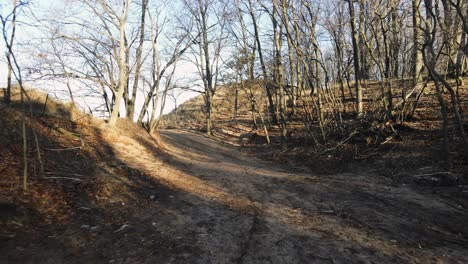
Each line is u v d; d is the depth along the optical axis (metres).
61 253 4.51
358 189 8.48
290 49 17.88
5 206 5.30
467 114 11.93
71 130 10.36
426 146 10.25
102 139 11.01
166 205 7.05
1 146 7.48
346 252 5.11
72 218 5.59
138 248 4.95
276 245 5.32
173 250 4.96
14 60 6.29
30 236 4.76
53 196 6.12
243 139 19.95
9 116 8.79
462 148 9.33
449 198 7.32
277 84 16.47
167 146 14.43
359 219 6.52
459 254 5.06
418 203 7.22
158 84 15.04
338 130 14.61
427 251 5.17
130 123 14.38
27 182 6.36
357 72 14.98
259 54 17.45
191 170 10.78
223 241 5.41
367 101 18.88
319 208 7.24
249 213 6.89
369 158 10.92
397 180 8.88
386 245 5.37
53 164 7.66
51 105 10.83
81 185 6.95
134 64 14.46
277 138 17.89
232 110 30.20
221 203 7.52
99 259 4.52
